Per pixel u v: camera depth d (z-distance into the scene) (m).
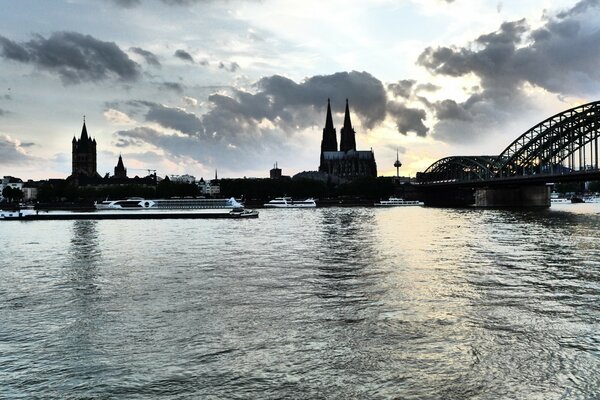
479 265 44.69
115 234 81.38
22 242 69.00
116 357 22.95
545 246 57.53
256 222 110.38
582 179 138.25
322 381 20.44
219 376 20.94
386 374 21.02
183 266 45.69
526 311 29.50
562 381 20.27
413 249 56.34
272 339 25.06
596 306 30.48
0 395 19.42
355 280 38.53
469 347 23.81
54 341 25.12
